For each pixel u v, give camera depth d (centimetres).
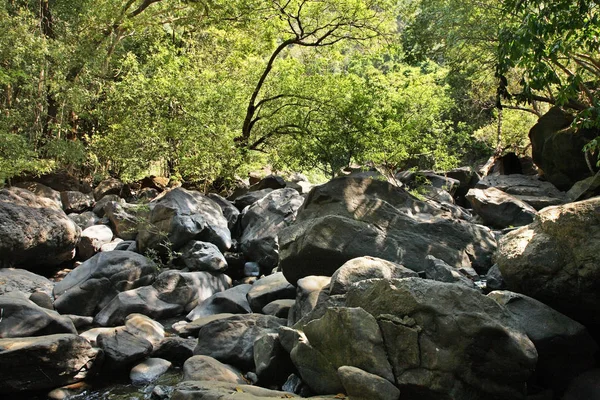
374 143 1594
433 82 2055
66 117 1886
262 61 2011
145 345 775
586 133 1470
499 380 531
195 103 1639
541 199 1409
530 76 687
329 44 1820
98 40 1862
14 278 1004
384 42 1853
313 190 1030
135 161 1720
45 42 1598
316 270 904
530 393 577
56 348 686
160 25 2092
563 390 591
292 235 932
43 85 1716
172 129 1627
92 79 1892
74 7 1823
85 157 1834
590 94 1297
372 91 1634
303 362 613
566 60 1534
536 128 1630
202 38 2094
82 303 961
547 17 675
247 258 1232
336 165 1784
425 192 1633
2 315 751
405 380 538
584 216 609
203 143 1606
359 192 1027
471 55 1883
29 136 1742
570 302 613
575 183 1445
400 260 889
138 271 1024
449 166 1805
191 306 1000
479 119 2792
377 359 548
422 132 1873
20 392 671
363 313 570
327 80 1750
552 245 624
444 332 533
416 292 563
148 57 1894
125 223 1330
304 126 1777
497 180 1638
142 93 1697
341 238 891
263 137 1881
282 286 941
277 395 587
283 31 1908
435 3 1688
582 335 588
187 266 1130
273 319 789
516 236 678
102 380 729
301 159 1803
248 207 1375
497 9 1554
